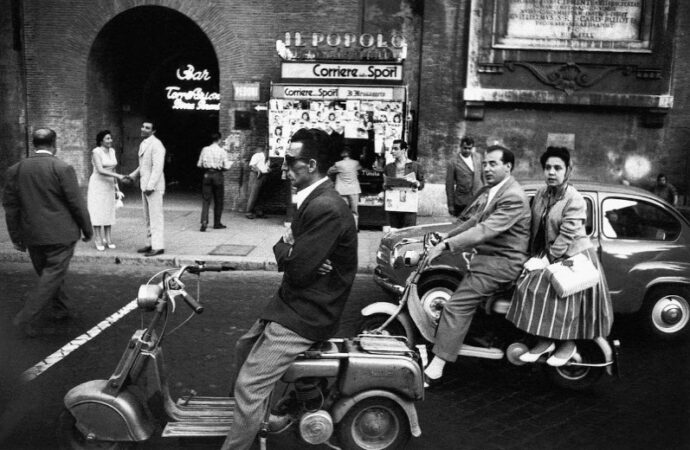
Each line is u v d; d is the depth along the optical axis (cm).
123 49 1688
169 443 408
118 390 370
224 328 659
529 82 1404
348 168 1184
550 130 1428
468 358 602
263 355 349
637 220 666
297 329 347
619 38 1384
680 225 667
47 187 612
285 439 423
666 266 650
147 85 1831
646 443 431
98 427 365
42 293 616
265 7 1462
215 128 1903
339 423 383
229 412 391
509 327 525
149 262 954
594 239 655
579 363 505
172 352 585
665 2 1355
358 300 794
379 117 1291
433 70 1442
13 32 1516
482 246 516
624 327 707
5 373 526
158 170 966
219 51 1482
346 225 343
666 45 1368
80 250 996
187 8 1473
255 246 1070
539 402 501
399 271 670
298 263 335
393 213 1096
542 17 1387
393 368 376
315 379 375
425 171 1467
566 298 487
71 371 532
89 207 990
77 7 1499
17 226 630
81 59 1516
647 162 1420
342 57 1366
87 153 1554
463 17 1416
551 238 501
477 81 1412
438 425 455
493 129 1439
